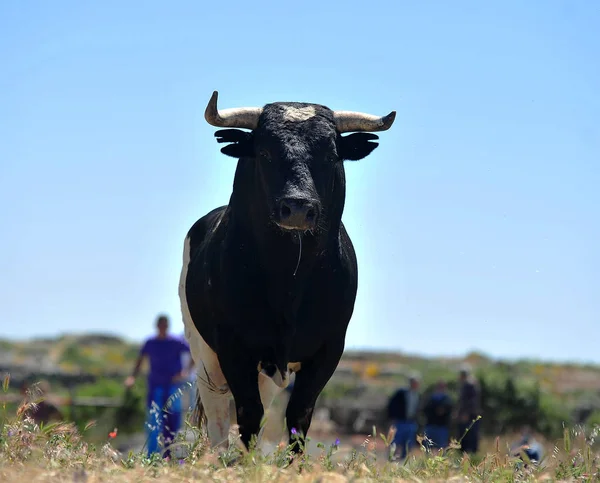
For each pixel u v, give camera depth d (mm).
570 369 136125
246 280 26031
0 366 105750
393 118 27594
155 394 46719
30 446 22391
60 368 115062
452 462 23641
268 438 30547
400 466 22625
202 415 30844
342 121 27672
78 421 74062
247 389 26219
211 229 29609
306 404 26875
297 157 25344
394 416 64000
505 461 24250
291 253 25500
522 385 87688
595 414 88750
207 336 28312
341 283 26688
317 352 27094
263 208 25625
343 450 23141
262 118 26500
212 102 26328
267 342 26219
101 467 21000
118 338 175500
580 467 23328
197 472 20250
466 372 62594
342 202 27016
